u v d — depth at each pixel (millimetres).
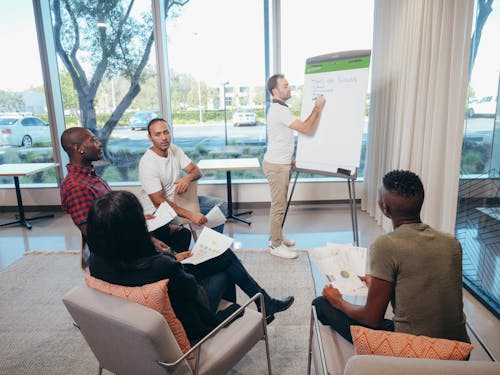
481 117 2326
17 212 4480
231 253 1850
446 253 1122
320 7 4047
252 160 4078
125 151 4508
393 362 804
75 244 3461
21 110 4395
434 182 2666
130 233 1158
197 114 4422
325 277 1476
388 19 3604
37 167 4004
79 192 1852
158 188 2484
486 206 2340
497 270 2256
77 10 4145
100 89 4352
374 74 3822
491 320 2143
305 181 4438
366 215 4066
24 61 4254
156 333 1038
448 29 2447
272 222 3025
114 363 1278
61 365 1868
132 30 4176
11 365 1870
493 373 772
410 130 3027
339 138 2826
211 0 4125
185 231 2412
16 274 2863
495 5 2141
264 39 4211
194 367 1236
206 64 4285
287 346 1966
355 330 1029
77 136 1889
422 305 1119
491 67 2209
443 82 2520
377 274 1153
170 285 1185
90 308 1128
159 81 4258
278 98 2848
